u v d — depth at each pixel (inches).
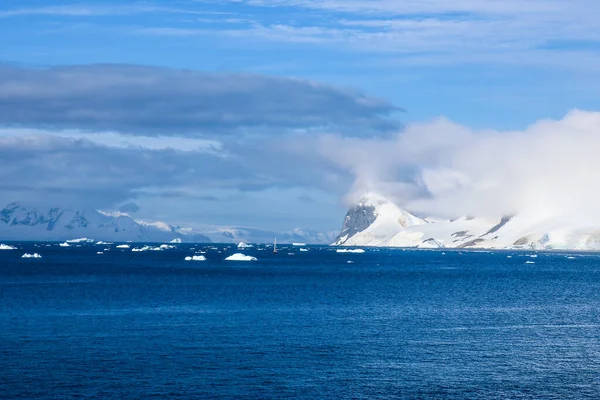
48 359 3036.4
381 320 4377.5
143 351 3221.0
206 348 3309.5
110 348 3287.4
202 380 2709.2
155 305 5147.6
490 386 2669.8
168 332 3777.1
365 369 2913.4
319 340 3565.5
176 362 2997.0
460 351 3304.6
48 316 4441.4
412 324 4200.3
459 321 4370.1
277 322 4224.9
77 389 2568.9
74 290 6471.5
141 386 2615.7
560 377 2815.0
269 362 3019.2
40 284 7253.9
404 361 3070.9
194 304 5241.1
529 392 2596.0
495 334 3818.9
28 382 2655.0
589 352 3304.6
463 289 7101.4
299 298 5816.9
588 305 5452.8
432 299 5880.9
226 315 4549.7
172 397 2487.7
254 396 2509.8
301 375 2800.2
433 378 2778.1
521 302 5674.2
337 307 5128.0
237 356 3129.9
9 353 3157.0
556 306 5364.2
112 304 5196.9
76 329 3868.1
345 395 2532.0
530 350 3344.0
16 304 5157.5
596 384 2711.6
